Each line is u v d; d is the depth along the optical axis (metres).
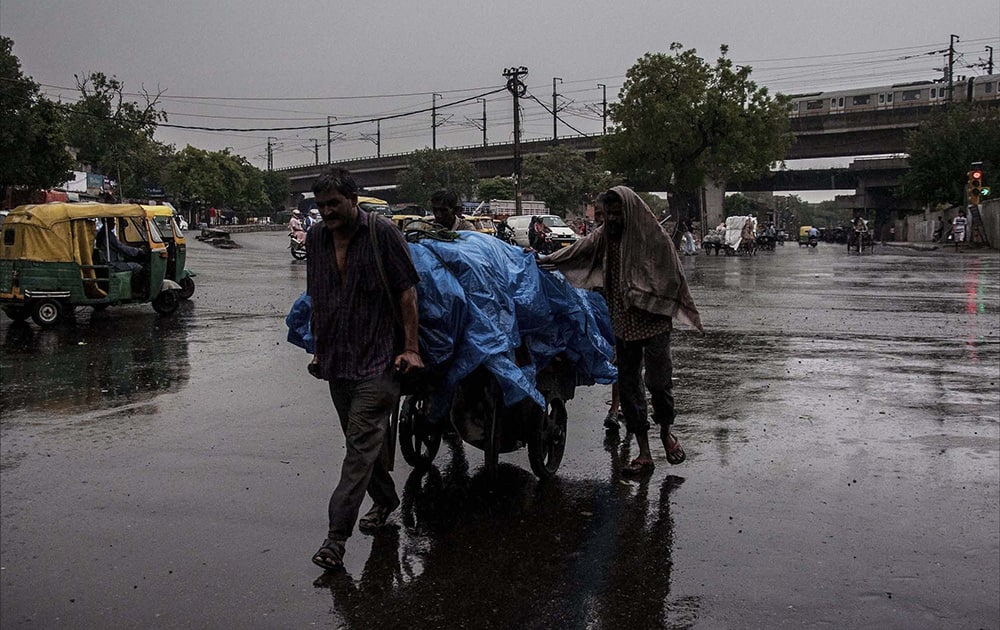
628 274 5.12
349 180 3.92
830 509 4.70
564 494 4.97
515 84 48.00
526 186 68.62
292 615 3.50
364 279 3.96
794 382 8.09
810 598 3.66
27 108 35.25
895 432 6.28
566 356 5.60
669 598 3.65
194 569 3.94
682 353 9.76
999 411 6.92
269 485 5.10
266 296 16.89
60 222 12.41
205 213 66.81
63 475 5.30
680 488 5.06
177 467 5.46
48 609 3.56
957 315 13.37
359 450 4.01
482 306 4.60
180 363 9.27
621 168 47.09
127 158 56.81
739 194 115.44
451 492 5.01
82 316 13.78
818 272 24.52
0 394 7.67
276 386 8.00
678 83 44.16
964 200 50.06
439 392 4.64
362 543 4.25
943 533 4.37
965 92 68.69
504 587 3.76
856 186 95.25
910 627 3.42
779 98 44.91
